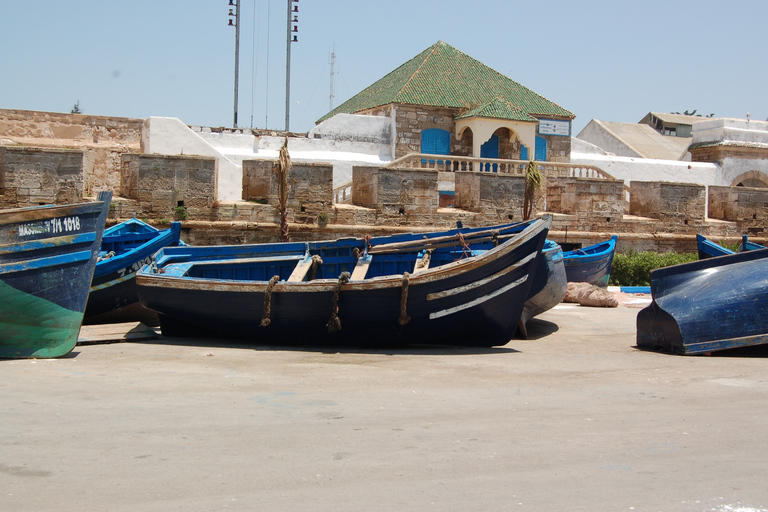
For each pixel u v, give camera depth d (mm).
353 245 16531
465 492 5805
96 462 6453
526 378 11062
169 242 17750
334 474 6207
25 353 12234
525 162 38688
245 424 7879
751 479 6211
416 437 7426
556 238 29188
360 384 10375
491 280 13625
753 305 13422
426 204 26875
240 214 24203
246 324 14609
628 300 24672
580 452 6949
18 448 6824
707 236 32469
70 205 12266
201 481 5988
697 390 10164
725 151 43438
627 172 42344
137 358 12578
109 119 30984
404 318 13344
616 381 10852
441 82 42781
